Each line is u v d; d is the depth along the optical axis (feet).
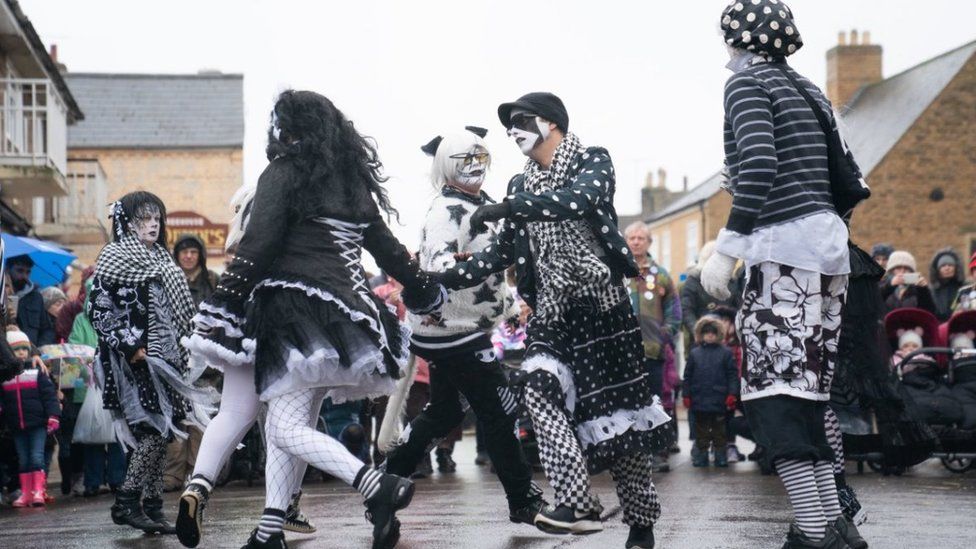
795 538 14.92
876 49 142.92
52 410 30.01
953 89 124.26
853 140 135.13
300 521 19.15
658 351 34.37
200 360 16.07
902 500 24.66
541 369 15.81
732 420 36.58
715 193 141.79
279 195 14.93
